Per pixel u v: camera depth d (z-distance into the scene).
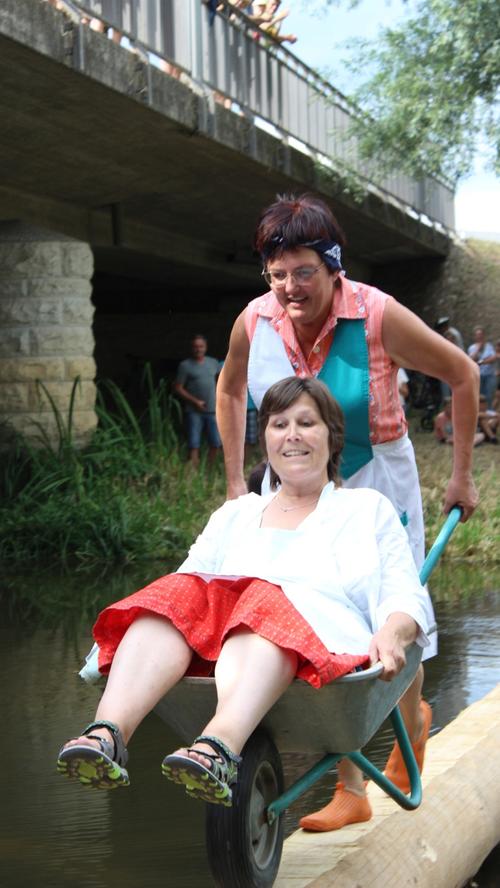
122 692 2.80
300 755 5.04
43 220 13.92
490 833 3.97
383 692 2.99
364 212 18.52
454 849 3.71
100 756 2.65
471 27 14.08
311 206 3.48
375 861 3.43
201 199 15.71
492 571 9.87
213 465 14.23
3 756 5.16
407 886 3.41
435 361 3.65
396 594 3.13
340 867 3.34
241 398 4.07
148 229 16.98
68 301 13.61
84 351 13.76
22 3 8.84
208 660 2.96
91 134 11.59
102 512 11.23
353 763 3.45
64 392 13.55
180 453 14.84
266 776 3.02
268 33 14.21
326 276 3.51
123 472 12.87
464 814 3.89
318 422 3.29
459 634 7.44
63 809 4.46
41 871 3.84
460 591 8.98
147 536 10.98
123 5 10.58
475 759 4.26
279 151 14.58
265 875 2.98
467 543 10.57
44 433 13.09
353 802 3.76
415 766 3.55
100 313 25.52
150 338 25.47
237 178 14.78
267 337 3.72
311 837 3.67
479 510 11.65
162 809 4.45
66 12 9.51
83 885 3.72
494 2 13.97
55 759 5.11
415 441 17.80
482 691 6.03
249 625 2.85
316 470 3.29
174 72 11.73
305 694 2.87
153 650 2.87
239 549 3.27
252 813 2.94
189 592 2.97
